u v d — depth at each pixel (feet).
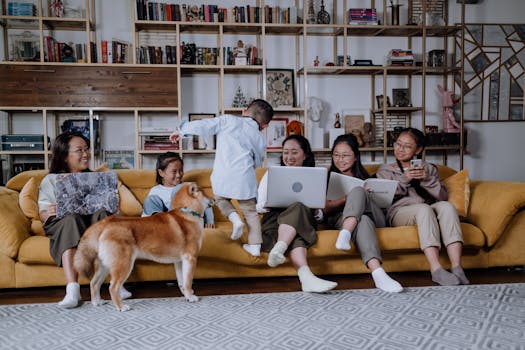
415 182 8.64
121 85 13.88
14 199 8.00
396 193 8.54
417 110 15.93
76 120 14.64
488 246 8.25
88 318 5.91
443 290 6.99
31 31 14.52
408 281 7.80
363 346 4.84
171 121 15.26
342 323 5.57
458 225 7.62
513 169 16.79
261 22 14.61
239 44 14.67
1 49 14.39
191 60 14.44
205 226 8.46
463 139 15.69
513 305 6.21
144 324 5.64
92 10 14.70
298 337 5.13
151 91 14.05
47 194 7.57
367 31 15.49
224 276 7.75
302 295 6.91
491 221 8.14
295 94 15.65
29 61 13.76
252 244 7.35
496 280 7.85
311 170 7.52
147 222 6.44
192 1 15.20
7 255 7.21
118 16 14.90
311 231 7.39
